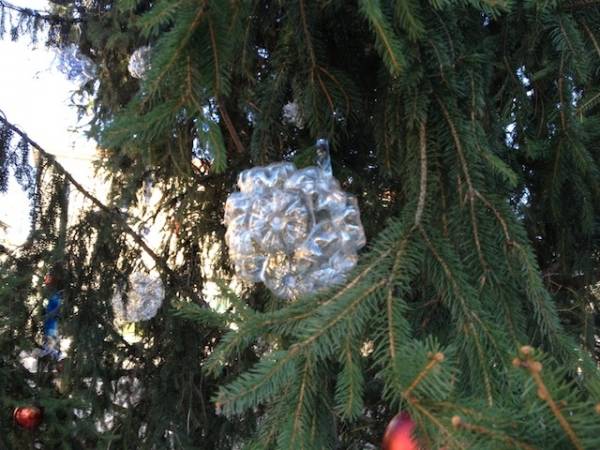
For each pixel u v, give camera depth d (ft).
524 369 1.95
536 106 3.56
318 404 2.94
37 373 4.72
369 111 3.64
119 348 4.99
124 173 4.77
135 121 2.90
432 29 3.02
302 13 3.27
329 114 3.35
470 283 2.93
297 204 2.88
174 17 2.86
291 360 2.58
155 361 4.97
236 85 3.80
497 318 2.86
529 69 3.52
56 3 4.73
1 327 4.44
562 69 3.34
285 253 2.93
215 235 4.85
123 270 4.91
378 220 3.84
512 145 3.62
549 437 2.01
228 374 4.58
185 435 4.75
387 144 3.35
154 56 3.02
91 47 4.81
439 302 3.21
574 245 3.89
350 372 2.61
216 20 2.88
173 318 4.79
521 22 3.41
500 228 2.99
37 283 4.68
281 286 2.98
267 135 3.55
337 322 2.62
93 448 4.56
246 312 2.92
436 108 3.13
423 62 3.05
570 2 3.31
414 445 2.29
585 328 3.83
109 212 4.83
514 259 2.94
